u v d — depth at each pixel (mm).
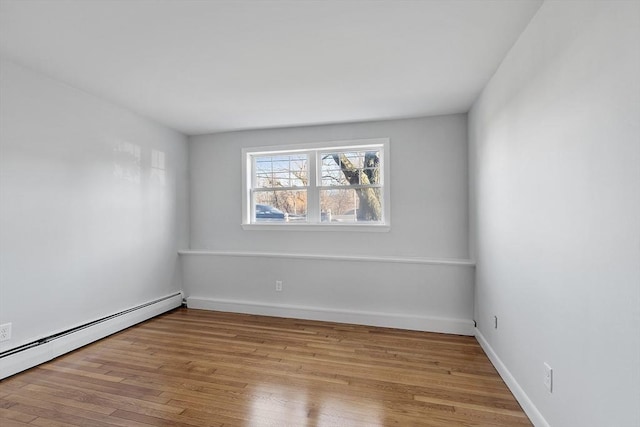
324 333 3219
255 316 3787
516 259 2033
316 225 3824
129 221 3344
